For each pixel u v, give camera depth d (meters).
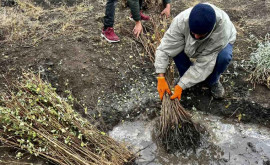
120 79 3.58
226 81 3.49
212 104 3.32
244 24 4.36
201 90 3.42
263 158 2.87
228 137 3.05
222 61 2.86
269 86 3.38
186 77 2.89
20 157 2.79
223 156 2.90
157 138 3.07
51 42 4.05
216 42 2.68
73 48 3.95
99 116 3.22
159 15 4.30
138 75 3.62
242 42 4.02
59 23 4.45
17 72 3.62
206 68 2.85
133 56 3.87
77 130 2.94
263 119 3.17
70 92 3.33
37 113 2.82
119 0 4.91
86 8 4.80
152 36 3.83
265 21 4.39
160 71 2.87
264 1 4.83
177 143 2.93
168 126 2.92
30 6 4.82
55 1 5.00
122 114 3.26
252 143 2.99
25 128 2.68
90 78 3.57
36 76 3.46
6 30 4.27
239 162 2.85
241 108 3.25
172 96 2.92
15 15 4.55
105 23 3.94
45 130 2.72
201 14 2.29
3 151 2.87
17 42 4.07
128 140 3.06
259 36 4.10
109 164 2.65
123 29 4.27
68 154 2.69
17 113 2.72
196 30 2.35
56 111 2.93
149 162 2.87
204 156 2.91
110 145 2.81
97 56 3.85
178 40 2.73
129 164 2.83
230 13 4.59
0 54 3.85
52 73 3.62
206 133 3.08
